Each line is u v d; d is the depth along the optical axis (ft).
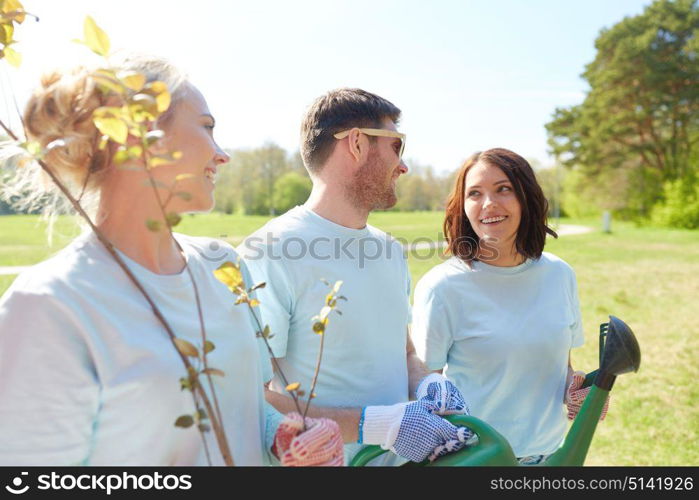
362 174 5.46
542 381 6.34
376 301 5.49
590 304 28.71
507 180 6.42
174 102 3.64
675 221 106.01
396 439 4.44
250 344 4.02
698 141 119.44
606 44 130.72
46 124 3.47
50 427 3.08
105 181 3.65
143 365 3.32
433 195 86.33
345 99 5.50
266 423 4.31
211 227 55.72
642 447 12.22
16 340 3.08
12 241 46.65
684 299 29.73
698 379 16.75
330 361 5.28
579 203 147.23
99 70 2.71
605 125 125.59
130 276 3.29
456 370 6.54
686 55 118.62
